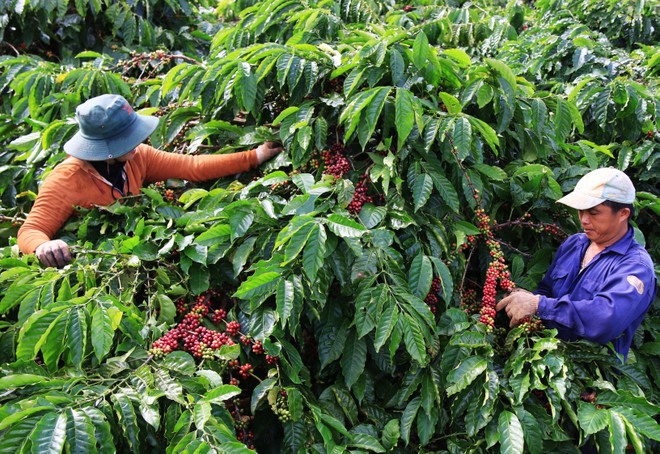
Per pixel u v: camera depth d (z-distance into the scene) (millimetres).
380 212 2307
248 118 2908
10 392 1742
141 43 4137
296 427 2047
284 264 2086
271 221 2270
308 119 2465
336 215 2068
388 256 2209
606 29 4289
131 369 1955
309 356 2395
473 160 2543
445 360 2172
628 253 2217
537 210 2727
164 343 2029
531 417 2031
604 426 1929
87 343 1950
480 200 2482
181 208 2488
